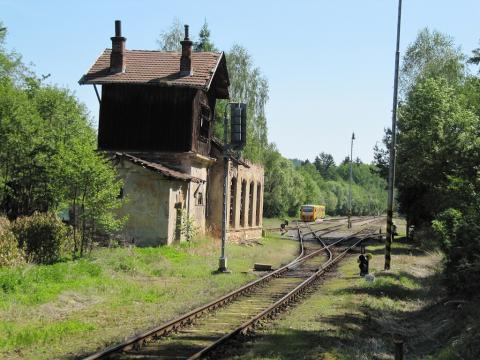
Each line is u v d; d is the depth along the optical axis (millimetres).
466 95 34312
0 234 20484
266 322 14836
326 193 133625
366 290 20078
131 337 11859
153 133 32781
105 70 33594
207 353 11172
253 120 57844
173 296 17688
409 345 13445
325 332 13328
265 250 35000
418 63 53312
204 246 30938
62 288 16750
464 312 14328
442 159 30422
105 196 23125
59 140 30391
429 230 38062
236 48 58594
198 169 34531
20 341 11508
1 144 30281
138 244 29266
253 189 45906
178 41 55469
